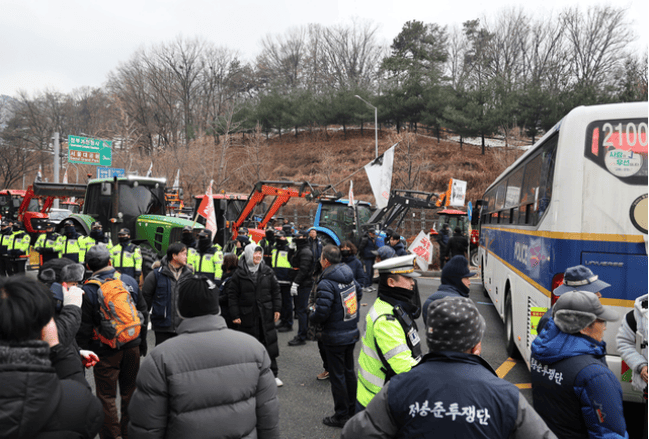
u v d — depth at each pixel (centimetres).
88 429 179
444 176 4166
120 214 1073
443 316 168
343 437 175
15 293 166
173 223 1015
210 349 208
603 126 414
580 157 416
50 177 6225
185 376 200
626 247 402
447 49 7138
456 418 152
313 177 4962
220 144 6012
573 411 225
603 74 5744
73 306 308
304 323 727
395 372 266
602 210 409
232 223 1410
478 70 6556
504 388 158
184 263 484
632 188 404
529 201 559
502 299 766
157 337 486
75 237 973
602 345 241
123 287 382
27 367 159
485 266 1162
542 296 463
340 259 444
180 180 5047
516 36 6581
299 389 542
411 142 4000
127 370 386
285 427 442
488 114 4519
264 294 520
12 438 153
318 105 5934
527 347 542
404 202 1739
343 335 431
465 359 166
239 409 207
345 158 5238
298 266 744
